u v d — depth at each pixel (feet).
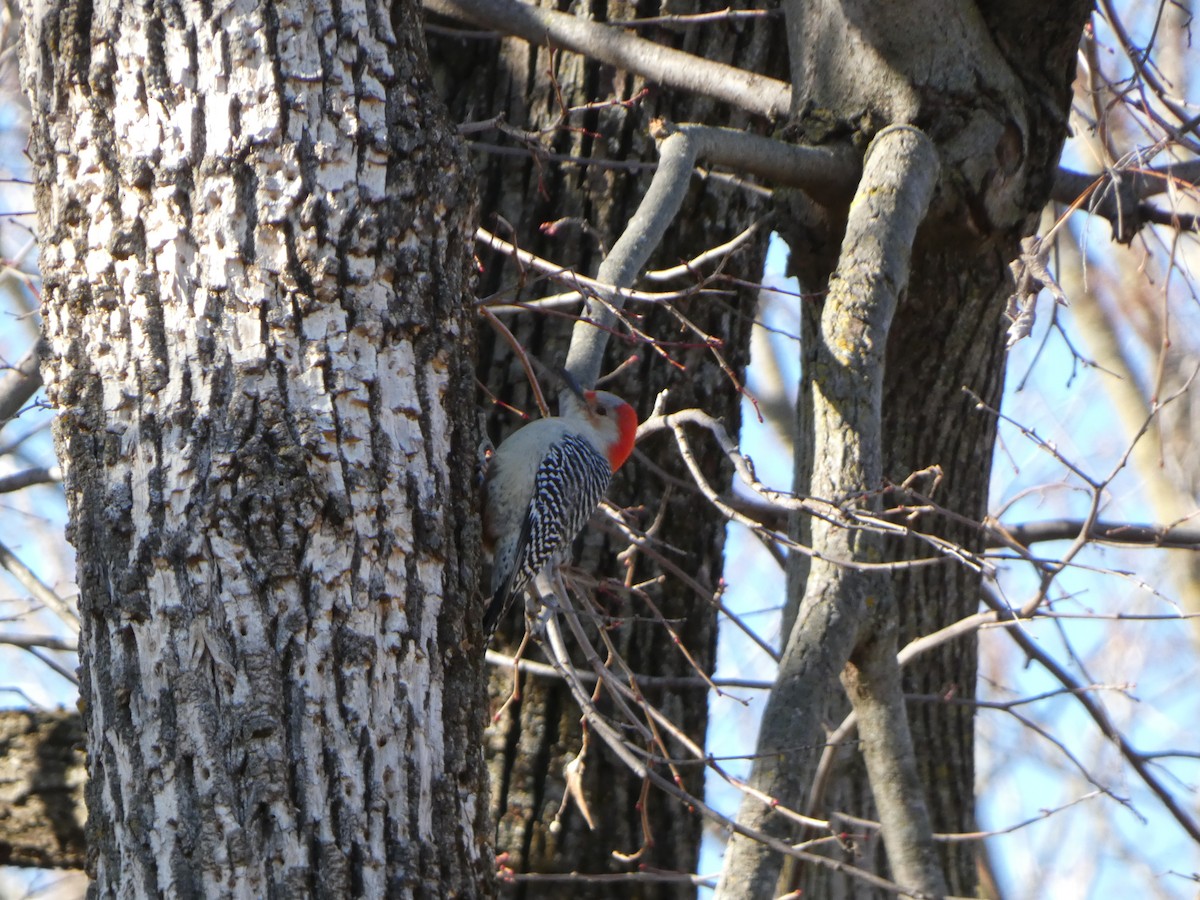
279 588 22.95
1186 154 52.85
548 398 45.37
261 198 24.35
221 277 24.06
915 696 41.22
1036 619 36.14
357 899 22.12
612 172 46.21
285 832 21.99
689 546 46.52
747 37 48.19
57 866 36.78
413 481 24.82
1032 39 41.32
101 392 24.08
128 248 24.30
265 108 24.58
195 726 22.36
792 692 30.04
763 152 37.35
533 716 44.50
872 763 31.45
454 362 26.40
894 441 44.96
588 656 33.04
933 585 46.11
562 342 45.68
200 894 21.68
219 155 24.36
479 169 46.70
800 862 41.32
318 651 23.00
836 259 41.60
